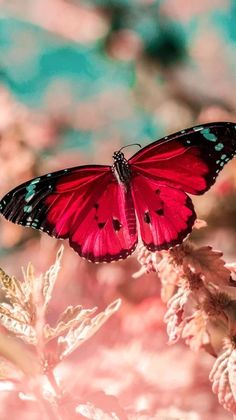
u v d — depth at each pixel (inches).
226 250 37.2
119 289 35.6
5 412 26.9
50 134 40.7
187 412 29.4
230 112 48.4
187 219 27.6
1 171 38.4
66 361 29.8
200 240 37.4
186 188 27.7
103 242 28.1
